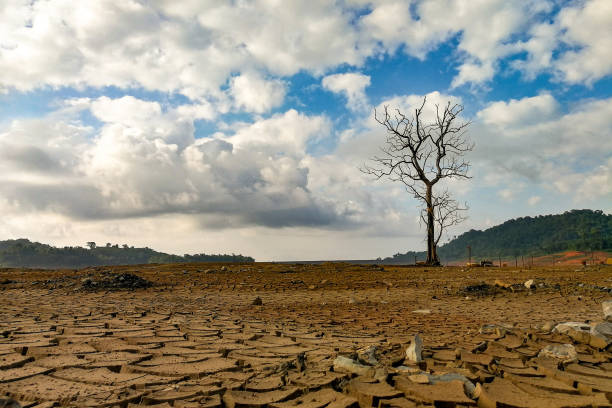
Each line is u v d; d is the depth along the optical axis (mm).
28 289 17516
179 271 26891
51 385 3928
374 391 3641
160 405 3428
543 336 6289
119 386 3914
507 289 15828
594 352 5570
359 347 5703
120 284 18000
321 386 3834
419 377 3914
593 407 3516
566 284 17531
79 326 7562
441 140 37250
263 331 7281
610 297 14102
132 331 7062
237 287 18781
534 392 3848
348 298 14680
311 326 8156
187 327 7578
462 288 15781
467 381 3885
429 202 37469
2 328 7297
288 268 29094
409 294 15883
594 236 184125
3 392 3705
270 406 3385
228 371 4484
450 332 7312
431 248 37281
